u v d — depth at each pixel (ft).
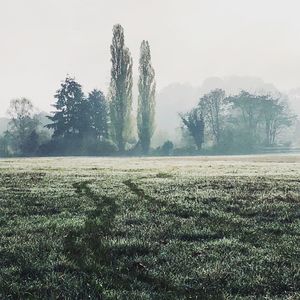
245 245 28.43
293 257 25.77
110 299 18.69
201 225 35.53
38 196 55.83
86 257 25.45
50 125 368.07
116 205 47.14
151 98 342.85
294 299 19.11
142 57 343.05
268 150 399.65
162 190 62.08
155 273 22.34
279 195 56.49
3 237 30.78
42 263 24.08
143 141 343.05
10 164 153.99
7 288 20.18
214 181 77.61
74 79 371.76
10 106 397.39
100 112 381.81
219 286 20.62
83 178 86.07
